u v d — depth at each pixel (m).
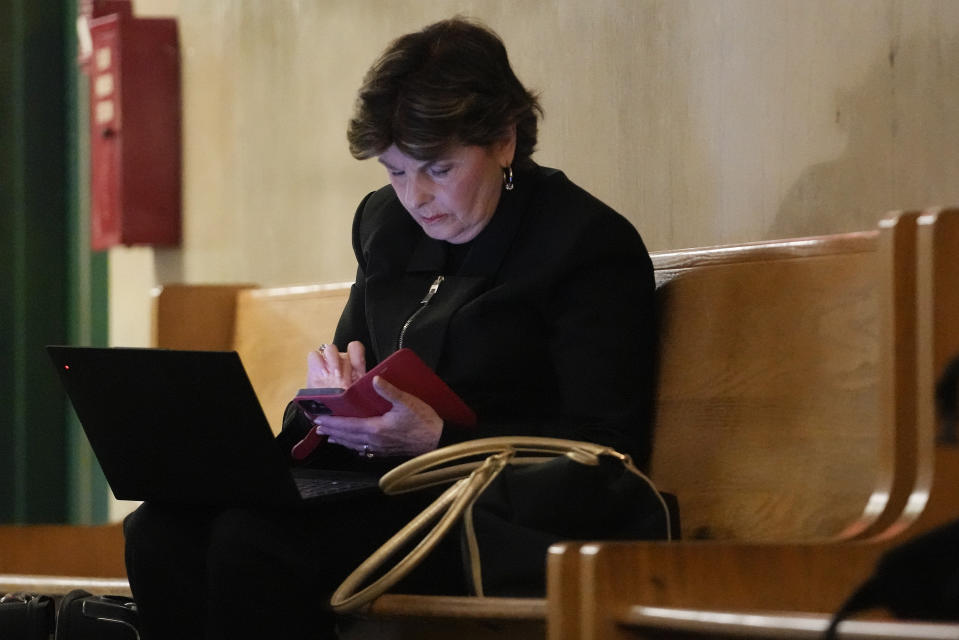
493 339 7.99
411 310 8.38
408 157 7.97
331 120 13.54
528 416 8.12
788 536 7.23
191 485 7.35
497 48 8.17
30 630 8.80
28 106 18.78
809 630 4.36
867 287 7.11
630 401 7.79
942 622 4.15
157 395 7.14
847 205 8.72
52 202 18.95
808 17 8.95
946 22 8.10
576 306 7.91
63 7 18.98
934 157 8.18
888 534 6.02
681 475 7.90
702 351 7.98
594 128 10.67
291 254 14.10
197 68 15.53
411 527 6.90
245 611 7.00
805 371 7.37
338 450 8.51
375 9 12.96
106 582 10.02
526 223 8.23
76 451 18.75
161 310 12.05
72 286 18.94
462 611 6.37
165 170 15.83
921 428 6.14
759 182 9.33
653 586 5.42
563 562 5.35
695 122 9.80
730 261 7.95
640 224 10.28
